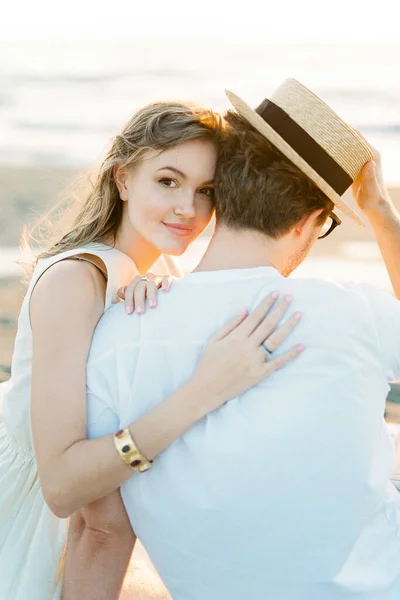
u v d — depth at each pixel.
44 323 2.26
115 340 2.17
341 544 2.13
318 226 2.26
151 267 2.97
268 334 2.07
